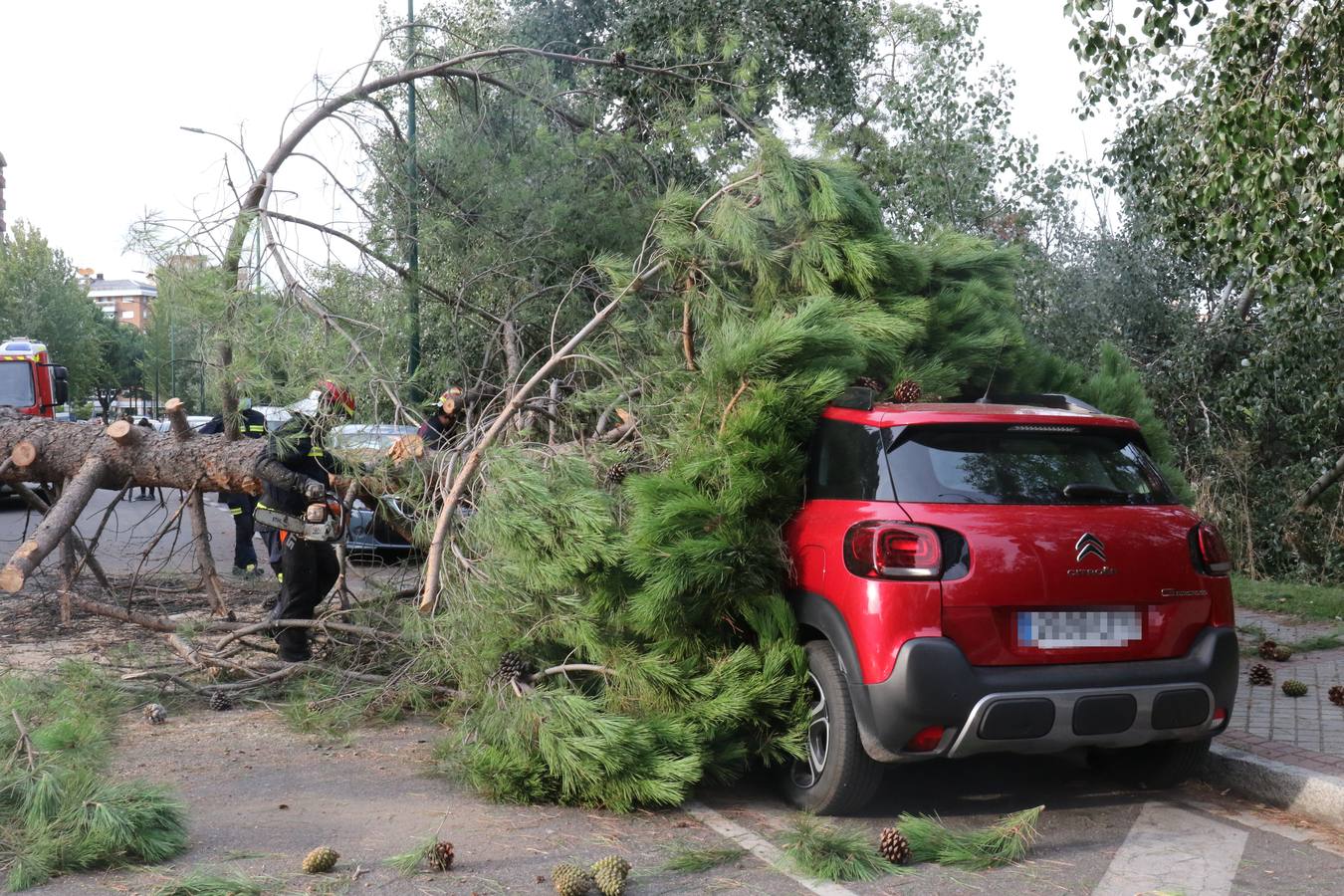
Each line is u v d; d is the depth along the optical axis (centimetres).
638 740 443
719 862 396
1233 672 443
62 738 462
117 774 496
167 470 774
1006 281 691
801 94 1441
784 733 465
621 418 629
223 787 482
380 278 773
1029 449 456
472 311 793
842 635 431
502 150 850
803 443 496
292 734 577
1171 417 1416
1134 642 429
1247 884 382
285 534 668
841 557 436
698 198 629
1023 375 682
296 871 381
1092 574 423
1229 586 455
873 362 557
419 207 804
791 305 585
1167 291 1454
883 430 454
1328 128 812
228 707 631
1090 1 952
